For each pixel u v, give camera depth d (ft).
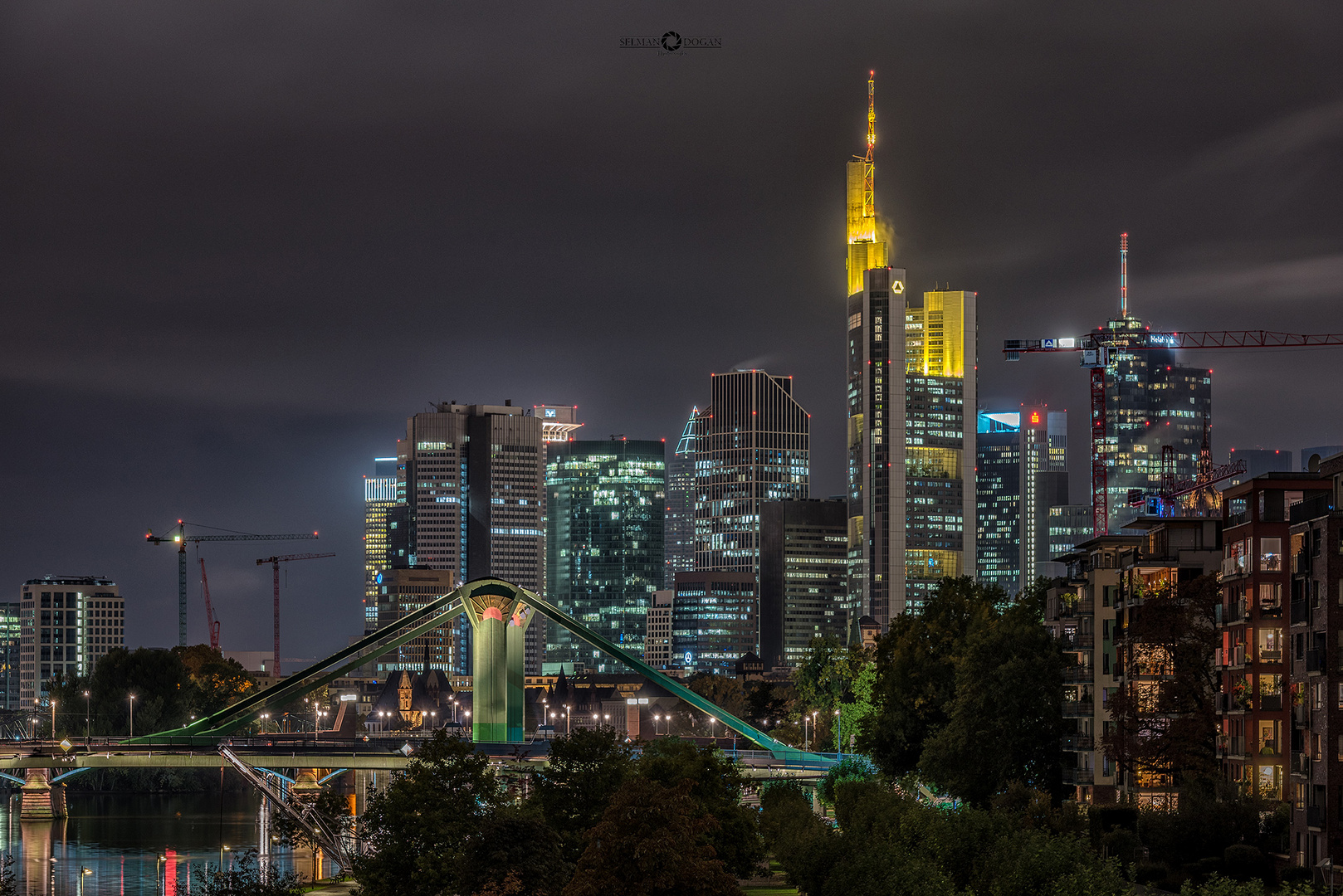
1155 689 594.65
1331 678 464.65
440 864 413.80
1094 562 655.35
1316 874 447.42
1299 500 526.57
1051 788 647.56
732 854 504.84
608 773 476.54
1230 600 542.16
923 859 397.80
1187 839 488.85
